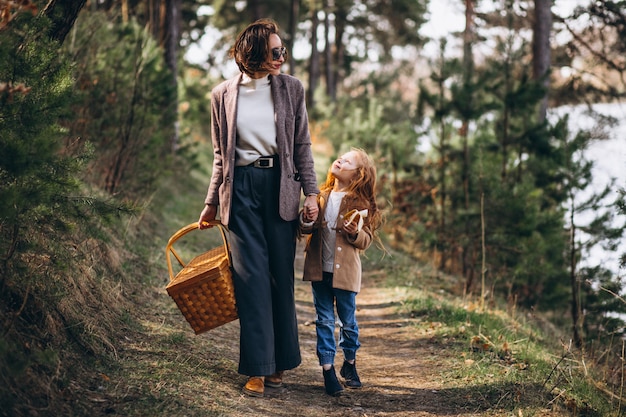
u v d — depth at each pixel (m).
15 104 2.96
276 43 3.50
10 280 3.23
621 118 12.72
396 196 10.84
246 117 3.55
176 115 8.80
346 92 29.48
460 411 3.65
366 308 6.88
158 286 5.51
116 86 6.88
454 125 9.72
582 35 14.52
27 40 3.29
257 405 3.48
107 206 3.65
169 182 11.77
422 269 9.38
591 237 7.95
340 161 3.92
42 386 2.87
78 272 4.14
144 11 12.97
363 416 3.54
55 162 3.20
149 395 3.19
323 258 3.88
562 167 8.26
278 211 3.60
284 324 3.69
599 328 6.84
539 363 4.54
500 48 9.23
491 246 8.28
